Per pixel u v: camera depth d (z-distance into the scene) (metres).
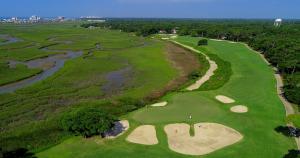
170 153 42.16
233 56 116.06
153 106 59.78
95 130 45.25
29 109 60.75
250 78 81.56
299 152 42.28
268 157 41.03
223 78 82.12
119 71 93.25
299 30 180.75
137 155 41.53
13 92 70.56
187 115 54.41
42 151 42.62
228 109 57.62
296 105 60.81
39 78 85.00
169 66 101.19
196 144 44.75
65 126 46.00
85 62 105.31
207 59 113.69
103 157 41.03
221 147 43.81
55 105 63.19
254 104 60.28
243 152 42.34
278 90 71.19
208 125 50.41
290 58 88.31
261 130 48.78
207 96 65.38
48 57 118.06
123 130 48.88
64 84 77.81
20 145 43.66
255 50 131.38
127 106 60.03
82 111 46.84
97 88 75.19
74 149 43.16
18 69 93.06
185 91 70.62
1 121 54.81
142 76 87.31
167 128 49.28
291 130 48.94
